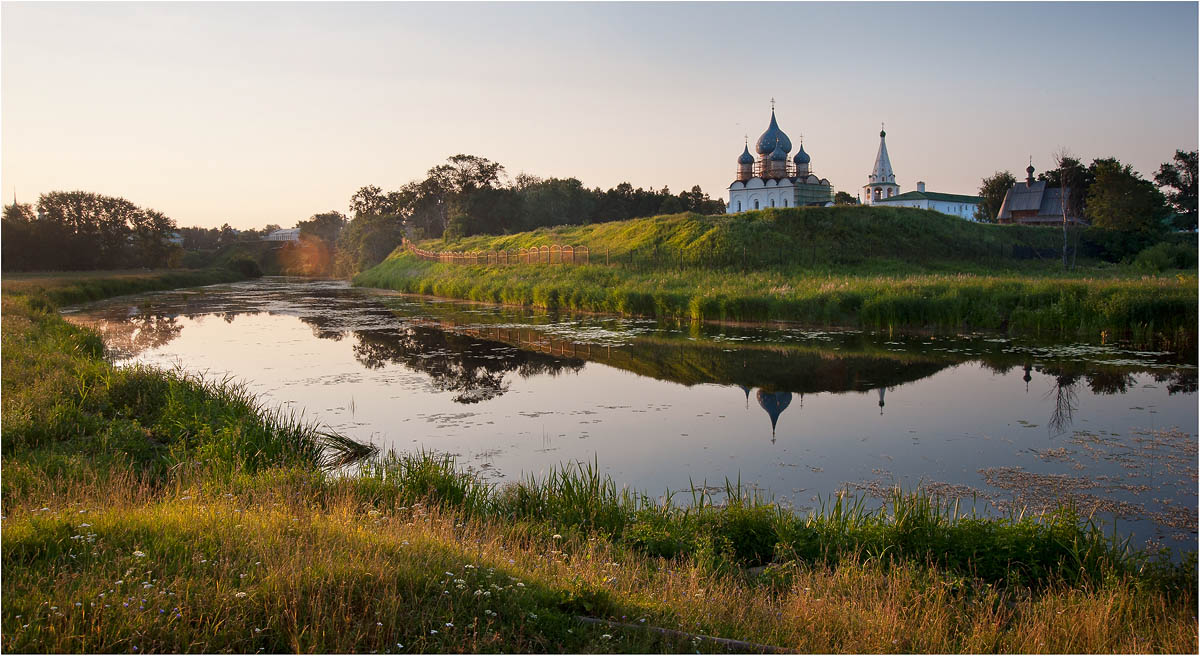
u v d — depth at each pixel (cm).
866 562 630
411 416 1290
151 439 1037
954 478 939
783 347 2047
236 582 488
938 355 1864
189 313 3325
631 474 973
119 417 1120
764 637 497
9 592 444
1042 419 1212
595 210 9319
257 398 1438
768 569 646
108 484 763
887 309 2377
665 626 495
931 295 2475
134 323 2866
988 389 1455
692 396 1441
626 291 3105
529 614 477
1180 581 607
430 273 5253
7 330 1866
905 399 1382
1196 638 509
